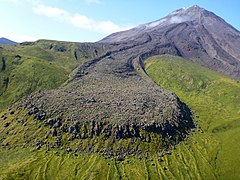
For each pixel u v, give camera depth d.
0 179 193.88
